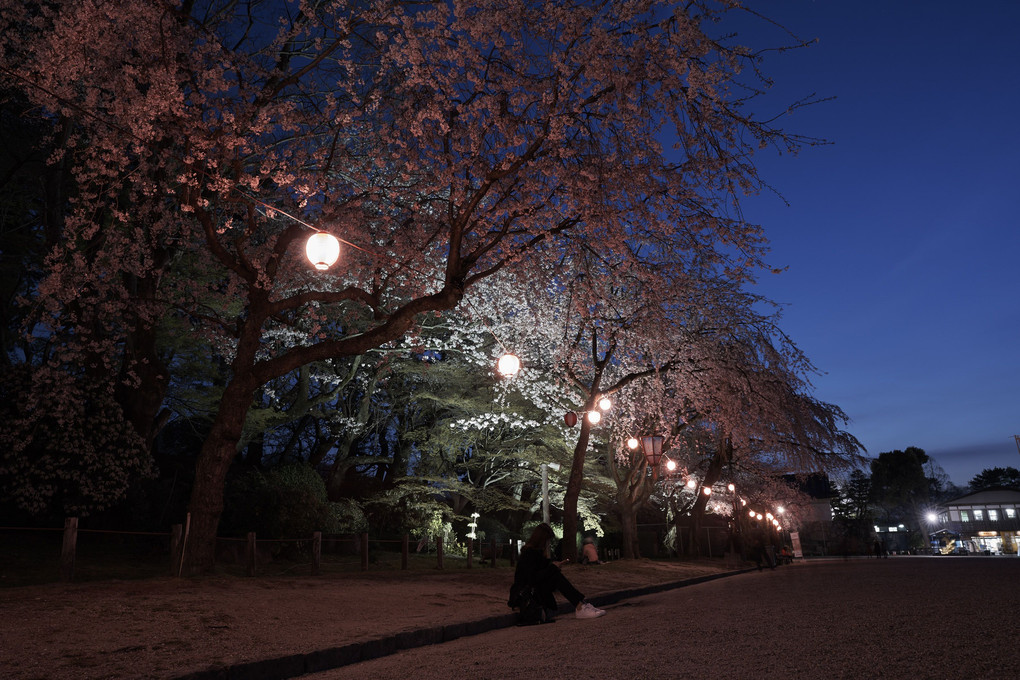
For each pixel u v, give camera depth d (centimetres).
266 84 1493
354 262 1538
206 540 1178
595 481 3228
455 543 2892
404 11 1324
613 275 1845
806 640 685
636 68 1247
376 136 1512
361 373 2977
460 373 2805
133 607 805
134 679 521
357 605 974
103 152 1407
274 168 1401
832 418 3158
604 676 545
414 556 2452
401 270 1477
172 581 1045
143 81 1308
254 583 1091
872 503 8769
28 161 1970
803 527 7656
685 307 2442
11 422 1552
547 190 1421
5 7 1411
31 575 1294
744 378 2517
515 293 2359
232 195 1267
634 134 1301
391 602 1033
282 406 2988
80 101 1388
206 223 1267
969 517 7844
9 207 2039
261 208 1542
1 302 2080
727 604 1166
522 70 1304
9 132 1997
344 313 2380
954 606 953
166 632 699
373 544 2417
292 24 1554
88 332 1592
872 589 1373
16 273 2150
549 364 2847
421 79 1304
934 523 8288
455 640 859
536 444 3184
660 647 687
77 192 1991
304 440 3716
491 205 1489
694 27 1155
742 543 3459
